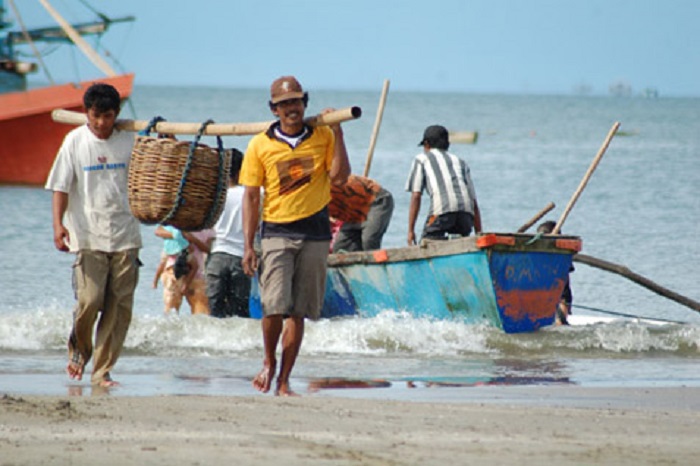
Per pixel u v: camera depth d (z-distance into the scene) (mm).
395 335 40250
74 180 28312
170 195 27078
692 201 102500
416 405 23703
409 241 44781
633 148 193875
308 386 30797
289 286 26922
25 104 117750
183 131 27828
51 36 127188
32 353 37750
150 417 20969
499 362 37500
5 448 17719
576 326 42719
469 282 41219
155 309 52938
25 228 80188
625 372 35594
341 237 47281
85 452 17516
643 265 68125
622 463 18109
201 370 34344
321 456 17734
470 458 18094
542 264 41562
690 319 54719
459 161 44688
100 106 27734
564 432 20750
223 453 17656
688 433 21141
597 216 91312
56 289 57969
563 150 187000
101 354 29312
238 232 42688
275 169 26703
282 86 26516
